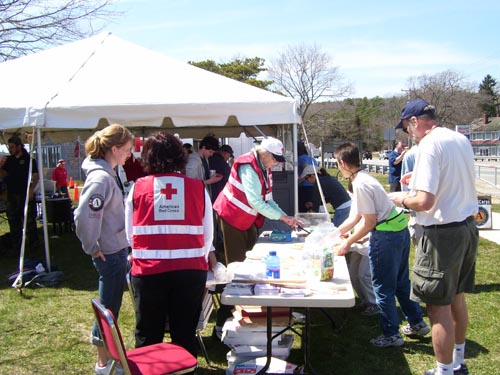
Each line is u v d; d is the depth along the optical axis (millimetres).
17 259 6945
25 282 5570
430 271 2850
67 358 3639
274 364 3062
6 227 9711
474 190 2918
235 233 3916
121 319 4426
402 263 3787
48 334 4109
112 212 2920
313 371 2975
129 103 5523
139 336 2688
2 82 6410
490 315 4465
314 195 6758
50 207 8828
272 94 6273
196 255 2639
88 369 3465
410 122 3035
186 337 2674
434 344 2928
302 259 3219
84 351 3771
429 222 2857
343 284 2771
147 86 6078
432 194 2770
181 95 5840
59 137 10867
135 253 2623
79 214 2771
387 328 3738
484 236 8398
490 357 3605
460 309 3092
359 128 55875
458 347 3156
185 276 2594
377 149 66938
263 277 2900
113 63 6711
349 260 4617
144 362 2391
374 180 3494
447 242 2803
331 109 45031
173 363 2383
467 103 50625
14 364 3529
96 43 7285
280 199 7301
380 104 60281
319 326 4270
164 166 2674
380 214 3500
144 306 2631
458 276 2873
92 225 2785
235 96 5887
